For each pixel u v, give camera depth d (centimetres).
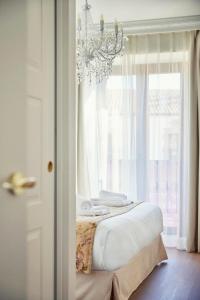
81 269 282
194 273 387
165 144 510
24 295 165
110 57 395
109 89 530
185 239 492
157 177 511
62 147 210
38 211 190
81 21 381
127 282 312
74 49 218
